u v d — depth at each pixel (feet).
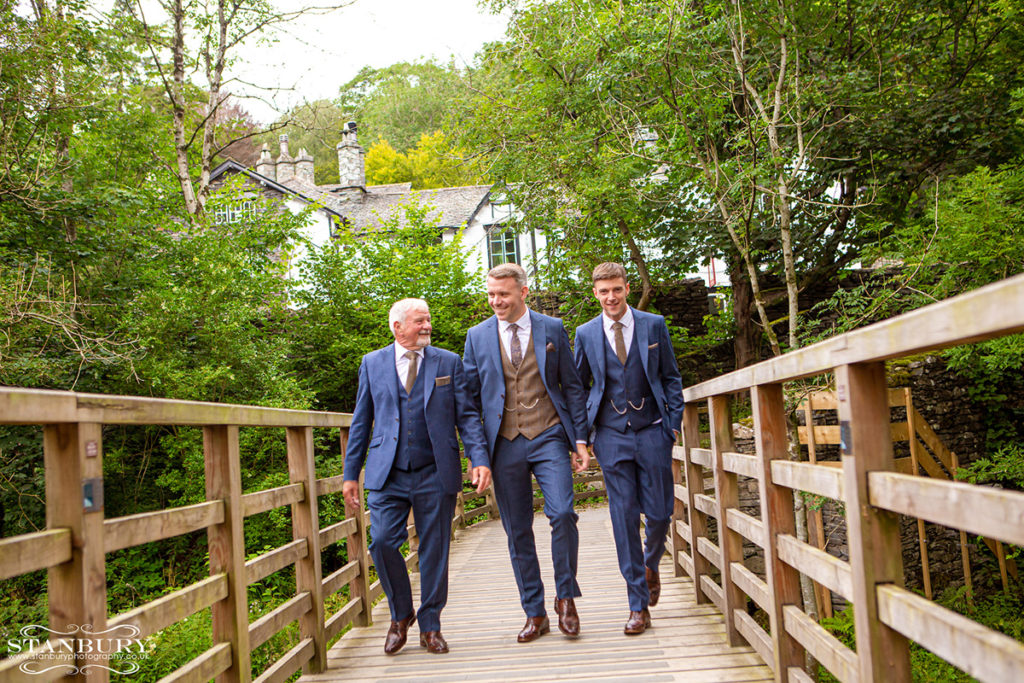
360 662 11.73
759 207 31.22
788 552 8.40
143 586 32.78
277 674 9.73
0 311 28.04
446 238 70.54
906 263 24.93
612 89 30.01
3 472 33.24
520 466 11.90
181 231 41.32
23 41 31.48
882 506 5.69
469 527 29.81
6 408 4.66
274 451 36.81
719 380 11.18
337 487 14.15
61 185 37.93
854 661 6.32
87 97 36.78
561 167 32.86
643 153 30.76
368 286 44.37
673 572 17.15
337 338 43.01
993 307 3.81
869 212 34.40
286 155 90.38
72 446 5.59
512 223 36.70
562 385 12.16
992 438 37.04
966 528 4.50
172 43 51.21
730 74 29.48
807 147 28.02
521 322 12.05
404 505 11.87
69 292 33.04
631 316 12.31
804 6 28.48
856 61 33.09
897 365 35.78
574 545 12.03
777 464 8.70
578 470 11.96
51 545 5.32
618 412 12.16
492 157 34.71
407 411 11.72
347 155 81.46
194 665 7.55
